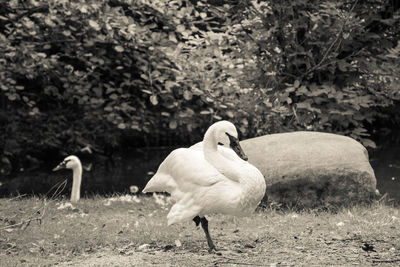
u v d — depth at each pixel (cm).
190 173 739
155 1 1562
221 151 788
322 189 1004
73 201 1135
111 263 686
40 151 1766
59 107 1806
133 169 1644
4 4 1606
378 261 677
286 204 1009
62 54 1645
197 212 730
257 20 1419
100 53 1617
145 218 988
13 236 831
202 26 1817
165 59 1609
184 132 1897
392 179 1357
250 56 1435
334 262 674
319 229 855
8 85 1577
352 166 1008
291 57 1411
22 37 1594
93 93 1728
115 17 1561
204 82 1505
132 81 1625
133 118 1659
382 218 905
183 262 680
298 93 1334
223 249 750
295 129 1417
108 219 975
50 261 709
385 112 1994
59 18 1588
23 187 1445
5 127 1736
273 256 709
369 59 1397
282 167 1009
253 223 919
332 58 1380
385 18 1416
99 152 1817
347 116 1352
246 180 725
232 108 1495
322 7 1364
